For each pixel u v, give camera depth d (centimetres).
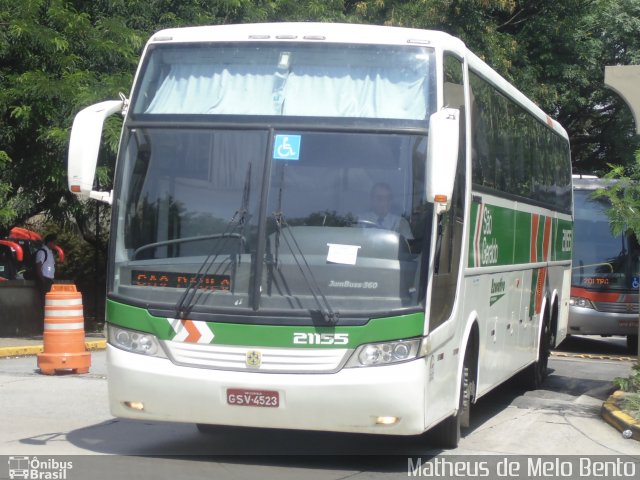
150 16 1967
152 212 792
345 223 761
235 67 816
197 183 787
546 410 1176
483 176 970
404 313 743
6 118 1736
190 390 756
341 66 804
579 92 2900
